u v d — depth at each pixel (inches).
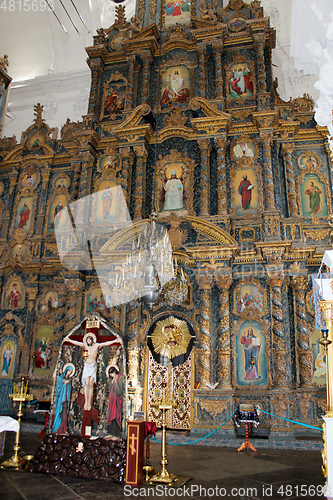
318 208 555.8
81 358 309.3
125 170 603.2
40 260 643.5
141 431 286.2
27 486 266.4
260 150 576.4
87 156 632.4
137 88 662.5
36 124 722.2
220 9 666.8
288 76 845.2
